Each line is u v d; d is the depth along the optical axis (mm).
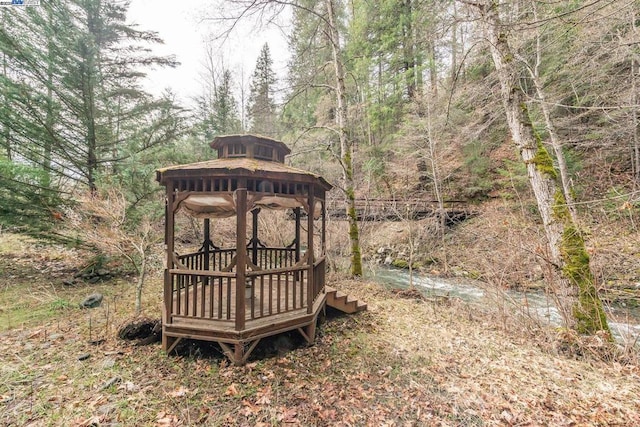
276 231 10242
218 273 3783
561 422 2750
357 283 8375
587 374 3705
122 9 8273
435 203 12891
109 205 5879
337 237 10844
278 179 3885
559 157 8664
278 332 3994
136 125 8461
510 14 5859
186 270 3891
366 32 12320
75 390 3053
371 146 14352
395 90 13414
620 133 8891
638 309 6195
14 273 7355
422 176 14875
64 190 7145
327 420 2783
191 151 10789
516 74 5406
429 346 4500
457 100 10836
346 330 5027
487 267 6762
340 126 8875
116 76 8539
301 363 3850
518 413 2887
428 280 9703
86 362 3607
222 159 4551
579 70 8031
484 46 6203
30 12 6242
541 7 6488
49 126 6820
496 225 8516
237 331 3635
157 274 8359
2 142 6484
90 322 4461
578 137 9773
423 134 11992
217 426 2637
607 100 8172
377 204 12172
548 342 4637
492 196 12648
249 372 3549
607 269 6492
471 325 5539
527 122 5234
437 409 2971
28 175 6301
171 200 3949
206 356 3883
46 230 6715
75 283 7074
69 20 6570
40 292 6230
